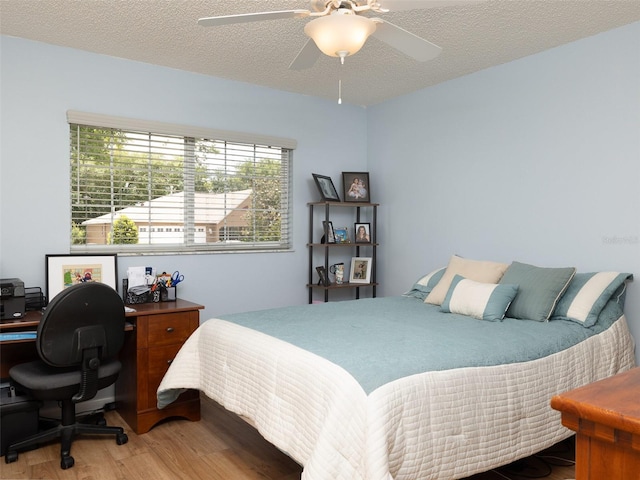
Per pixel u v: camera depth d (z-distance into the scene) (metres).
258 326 2.57
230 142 4.02
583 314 2.74
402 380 1.81
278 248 4.33
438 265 4.12
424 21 2.85
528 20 2.85
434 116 4.14
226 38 3.10
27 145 3.11
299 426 1.92
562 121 3.25
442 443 1.83
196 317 3.13
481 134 3.77
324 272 4.35
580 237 3.17
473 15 2.78
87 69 3.33
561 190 3.27
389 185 4.59
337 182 4.64
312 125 4.47
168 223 3.74
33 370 2.60
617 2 2.63
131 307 3.10
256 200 4.21
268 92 4.19
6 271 3.04
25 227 3.11
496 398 2.03
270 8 2.70
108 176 3.47
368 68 3.70
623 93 2.95
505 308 2.85
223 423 3.09
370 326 2.57
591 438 0.79
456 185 3.96
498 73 3.64
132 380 2.99
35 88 3.14
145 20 2.84
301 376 1.96
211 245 3.95
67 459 2.48
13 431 2.66
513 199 3.55
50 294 3.10
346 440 1.69
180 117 3.72
